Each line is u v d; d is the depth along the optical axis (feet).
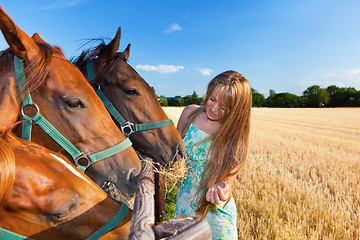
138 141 8.20
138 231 2.43
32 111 5.19
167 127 8.22
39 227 3.03
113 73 8.09
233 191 17.24
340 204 14.93
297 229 12.00
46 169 3.11
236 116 5.56
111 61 8.13
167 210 14.73
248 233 11.88
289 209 14.51
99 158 5.54
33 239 3.02
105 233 3.37
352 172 23.35
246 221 13.06
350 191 17.43
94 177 5.68
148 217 2.64
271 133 56.49
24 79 5.04
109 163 5.64
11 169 2.79
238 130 5.67
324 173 21.61
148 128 8.02
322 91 314.55
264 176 20.17
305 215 13.53
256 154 30.25
